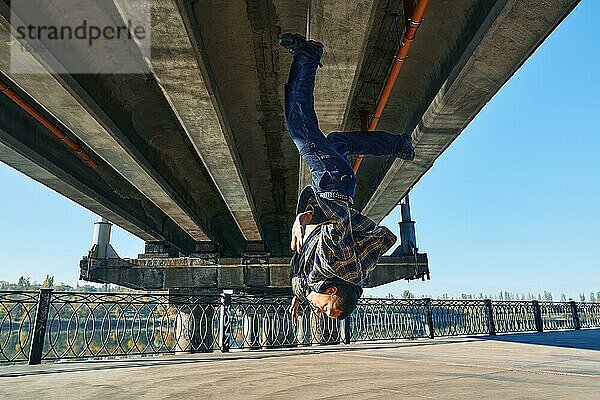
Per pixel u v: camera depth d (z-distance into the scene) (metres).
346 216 3.01
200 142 12.42
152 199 17.14
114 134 11.48
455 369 6.63
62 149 14.13
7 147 11.41
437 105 10.98
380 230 3.23
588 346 11.29
